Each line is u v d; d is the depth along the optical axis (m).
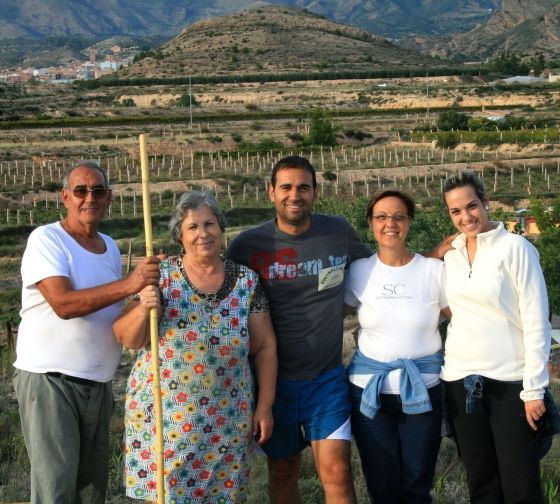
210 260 5.86
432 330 6.31
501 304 5.91
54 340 5.95
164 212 53.09
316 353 6.29
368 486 6.45
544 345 5.85
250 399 6.01
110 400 6.32
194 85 151.88
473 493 6.19
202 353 5.79
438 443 6.37
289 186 6.07
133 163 73.56
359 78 152.00
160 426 5.64
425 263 6.32
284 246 6.22
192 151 80.94
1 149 78.38
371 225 6.39
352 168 67.00
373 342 6.34
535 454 5.96
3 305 27.14
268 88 146.00
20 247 44.12
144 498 5.89
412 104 128.62
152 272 5.70
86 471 6.27
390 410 6.27
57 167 71.31
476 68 166.62
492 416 5.99
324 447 6.23
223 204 57.38
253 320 6.05
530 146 75.06
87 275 6.02
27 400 5.95
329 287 6.25
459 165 67.31
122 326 5.84
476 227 6.00
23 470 8.61
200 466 5.86
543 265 24.89
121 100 140.50
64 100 136.38
